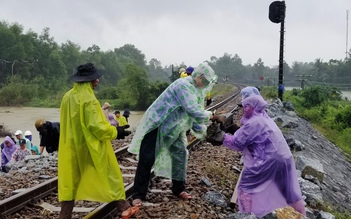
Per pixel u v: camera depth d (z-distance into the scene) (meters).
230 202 5.92
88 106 4.42
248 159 4.91
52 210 5.76
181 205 5.59
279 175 4.80
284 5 19.55
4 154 11.10
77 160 4.50
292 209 4.77
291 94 34.19
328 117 24.94
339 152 18.61
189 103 5.21
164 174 5.75
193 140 10.11
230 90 49.31
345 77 97.31
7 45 92.81
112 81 122.19
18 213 5.58
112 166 4.61
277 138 4.78
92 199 4.57
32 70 96.56
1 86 87.06
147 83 59.09
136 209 4.86
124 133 4.88
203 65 5.38
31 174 7.95
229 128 5.55
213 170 7.64
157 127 5.37
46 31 105.12
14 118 45.38
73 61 115.19
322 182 8.98
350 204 9.54
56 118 46.00
